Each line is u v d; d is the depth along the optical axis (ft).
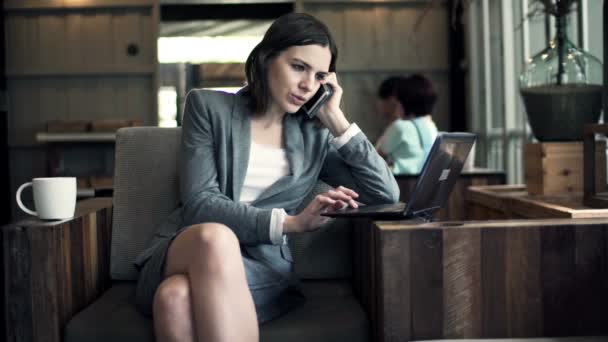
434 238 4.35
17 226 4.71
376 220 4.91
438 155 4.68
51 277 4.69
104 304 5.24
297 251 6.03
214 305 4.18
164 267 4.75
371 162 5.73
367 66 18.04
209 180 5.34
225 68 18.74
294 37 5.21
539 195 6.39
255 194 5.59
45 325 4.68
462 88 17.10
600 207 5.35
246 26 20.43
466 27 16.46
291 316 4.97
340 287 5.81
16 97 18.19
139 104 18.29
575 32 8.98
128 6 17.87
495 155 14.06
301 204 5.96
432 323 4.36
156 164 6.17
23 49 18.13
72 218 5.14
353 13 18.10
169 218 5.66
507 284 4.39
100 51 18.11
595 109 6.39
